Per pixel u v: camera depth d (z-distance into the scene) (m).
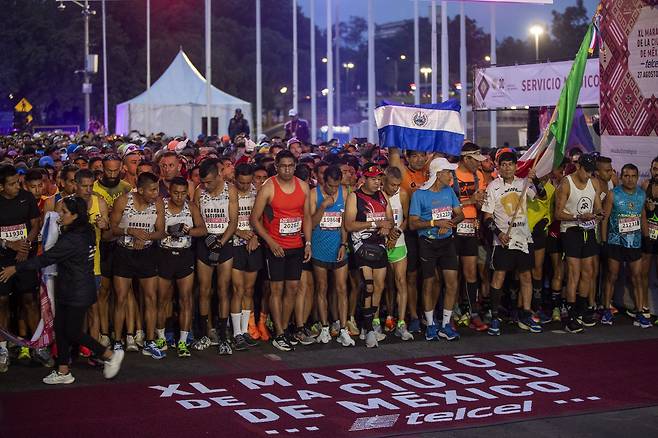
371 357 9.92
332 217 10.48
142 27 78.94
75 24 71.88
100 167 11.28
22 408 8.00
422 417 7.73
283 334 10.38
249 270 10.27
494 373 9.17
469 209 11.12
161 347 10.12
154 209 9.70
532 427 7.49
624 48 12.48
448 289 10.77
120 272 9.78
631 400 8.25
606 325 11.64
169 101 40.34
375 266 10.43
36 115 74.06
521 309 11.61
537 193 11.34
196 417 7.73
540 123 19.81
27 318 9.80
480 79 21.02
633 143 12.47
